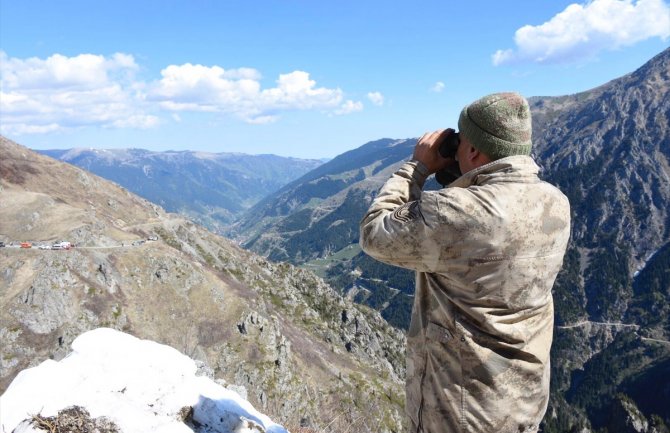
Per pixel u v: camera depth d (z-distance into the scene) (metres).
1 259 78.25
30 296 71.50
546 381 3.07
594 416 169.75
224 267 128.62
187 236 135.25
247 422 4.78
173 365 5.20
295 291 142.12
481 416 2.91
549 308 3.10
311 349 100.38
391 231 3.04
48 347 68.62
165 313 84.69
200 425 4.54
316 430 8.72
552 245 2.93
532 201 2.89
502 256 2.80
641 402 163.25
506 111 2.99
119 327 76.31
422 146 3.52
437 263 2.93
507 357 2.92
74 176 140.12
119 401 4.29
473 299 2.90
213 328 86.12
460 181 3.21
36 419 3.89
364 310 155.38
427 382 3.17
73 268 79.81
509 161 2.99
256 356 83.44
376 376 104.81
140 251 93.75
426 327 3.21
